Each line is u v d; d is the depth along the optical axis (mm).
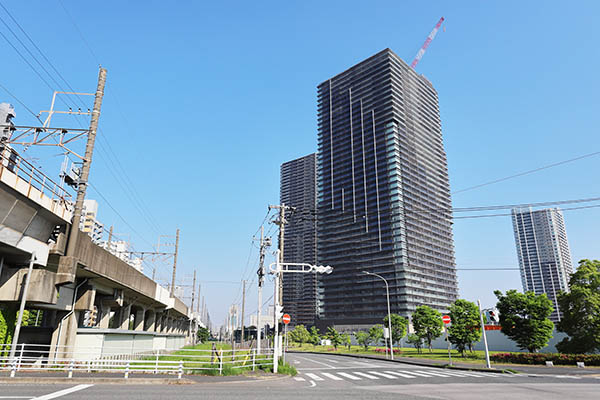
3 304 23266
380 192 143625
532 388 16391
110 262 31984
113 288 38344
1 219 19625
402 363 38281
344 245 147625
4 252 22000
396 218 136000
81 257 26234
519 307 36719
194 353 36312
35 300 22234
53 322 30484
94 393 13086
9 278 22297
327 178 162000
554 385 17562
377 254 138375
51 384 15945
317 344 105062
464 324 43062
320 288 149375
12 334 22750
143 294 44219
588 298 32469
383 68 158375
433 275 140875
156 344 48812
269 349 29391
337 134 164125
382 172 145000
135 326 53875
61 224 24562
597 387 16625
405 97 159000
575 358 29906
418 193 147750
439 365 31844
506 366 29688
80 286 30172
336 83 172125
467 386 17531
